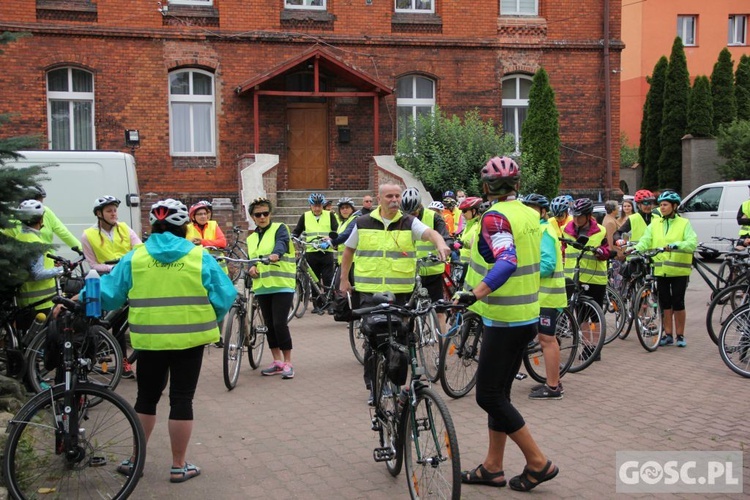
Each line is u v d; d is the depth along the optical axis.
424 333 7.36
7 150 6.54
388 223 6.39
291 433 6.11
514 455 5.55
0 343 7.43
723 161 25.27
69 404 4.54
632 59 39.50
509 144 19.25
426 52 20.50
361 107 20.38
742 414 6.58
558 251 7.05
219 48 19.33
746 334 8.03
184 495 4.82
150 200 18.92
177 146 19.48
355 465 5.36
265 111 19.72
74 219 10.78
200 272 4.96
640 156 32.25
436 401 4.22
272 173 18.27
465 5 20.69
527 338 4.75
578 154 21.45
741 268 10.98
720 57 29.14
